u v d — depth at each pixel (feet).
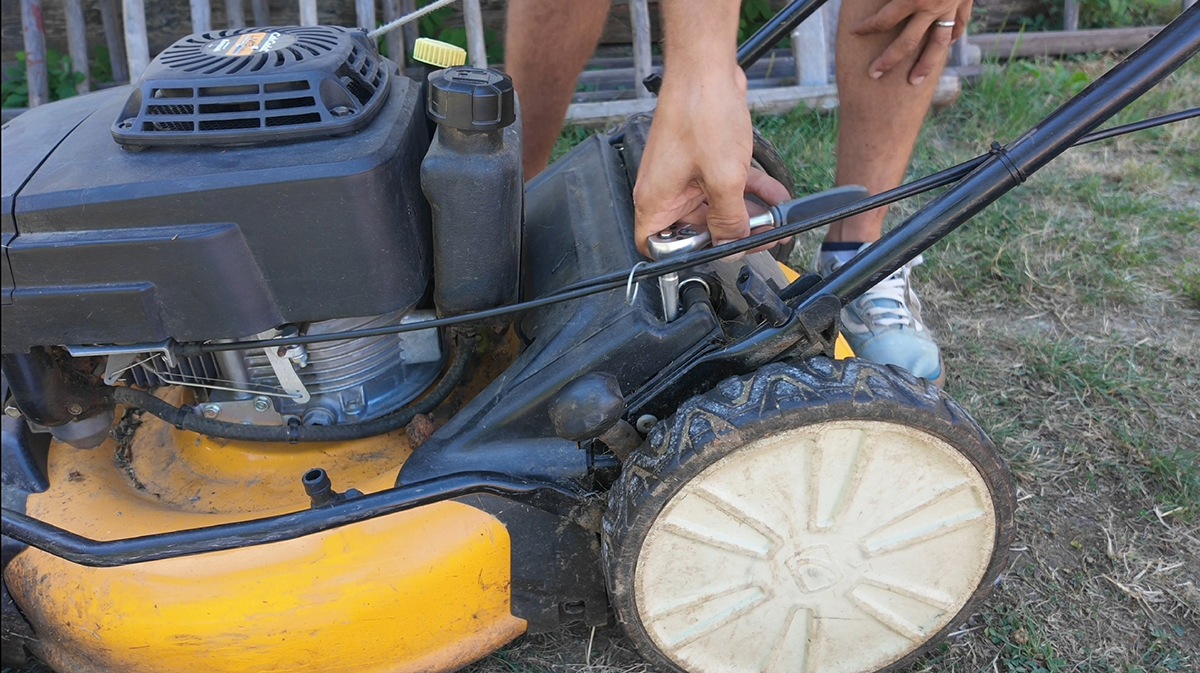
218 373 4.14
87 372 3.95
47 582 3.89
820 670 4.09
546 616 4.12
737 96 3.35
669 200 3.49
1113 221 7.82
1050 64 10.92
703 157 3.33
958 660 4.45
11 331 3.41
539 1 5.38
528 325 4.30
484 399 3.95
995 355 6.46
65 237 3.27
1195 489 5.30
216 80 3.46
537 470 3.81
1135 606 4.71
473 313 3.66
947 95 9.80
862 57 5.47
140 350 3.47
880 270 3.67
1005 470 3.59
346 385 4.25
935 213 3.59
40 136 3.67
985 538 3.76
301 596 3.74
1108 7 11.66
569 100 5.98
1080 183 8.34
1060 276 7.22
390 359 4.35
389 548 3.79
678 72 3.35
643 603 3.69
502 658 4.49
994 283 7.20
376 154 3.37
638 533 3.48
